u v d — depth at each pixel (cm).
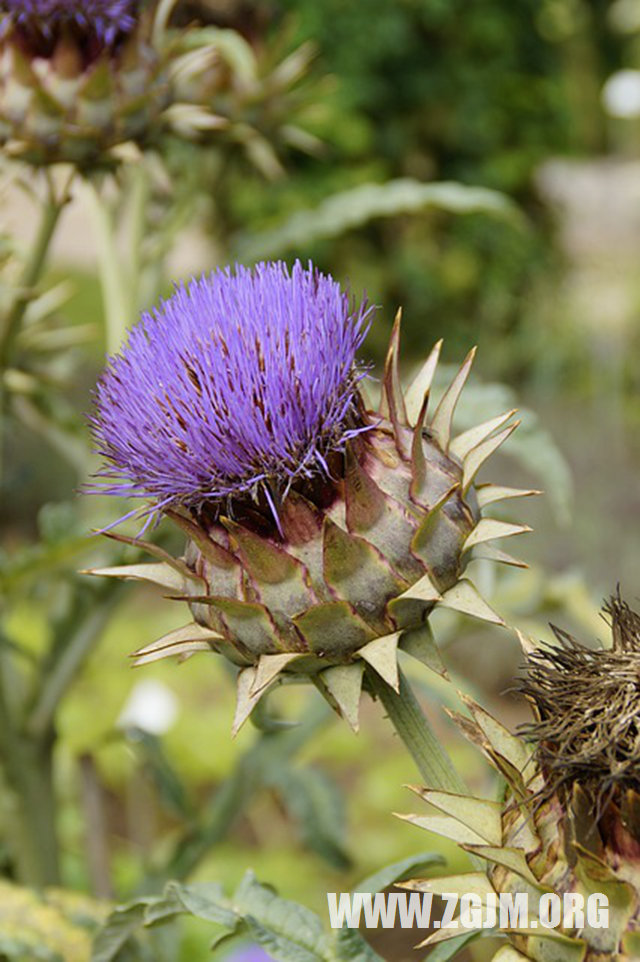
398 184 87
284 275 60
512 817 57
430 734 60
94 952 64
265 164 80
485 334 237
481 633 163
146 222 83
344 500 59
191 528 60
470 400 76
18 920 70
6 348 75
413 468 60
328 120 219
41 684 77
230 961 81
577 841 55
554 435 194
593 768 55
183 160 80
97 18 71
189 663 150
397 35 227
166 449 60
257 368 59
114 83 72
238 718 58
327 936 61
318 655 59
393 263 233
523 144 243
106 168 74
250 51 80
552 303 233
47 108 71
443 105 235
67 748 110
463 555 60
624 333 222
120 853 127
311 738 81
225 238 206
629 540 176
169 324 60
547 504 179
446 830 57
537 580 82
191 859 80
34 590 82
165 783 81
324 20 224
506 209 86
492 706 159
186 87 76
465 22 235
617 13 296
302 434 59
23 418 82
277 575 59
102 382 61
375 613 59
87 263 168
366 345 232
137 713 108
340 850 82
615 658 56
